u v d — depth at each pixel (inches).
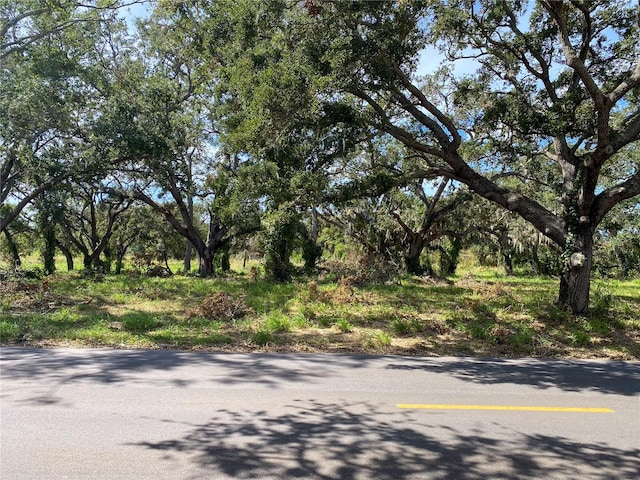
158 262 1744.6
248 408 205.8
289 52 406.9
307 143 441.7
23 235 1475.1
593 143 635.5
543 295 743.7
